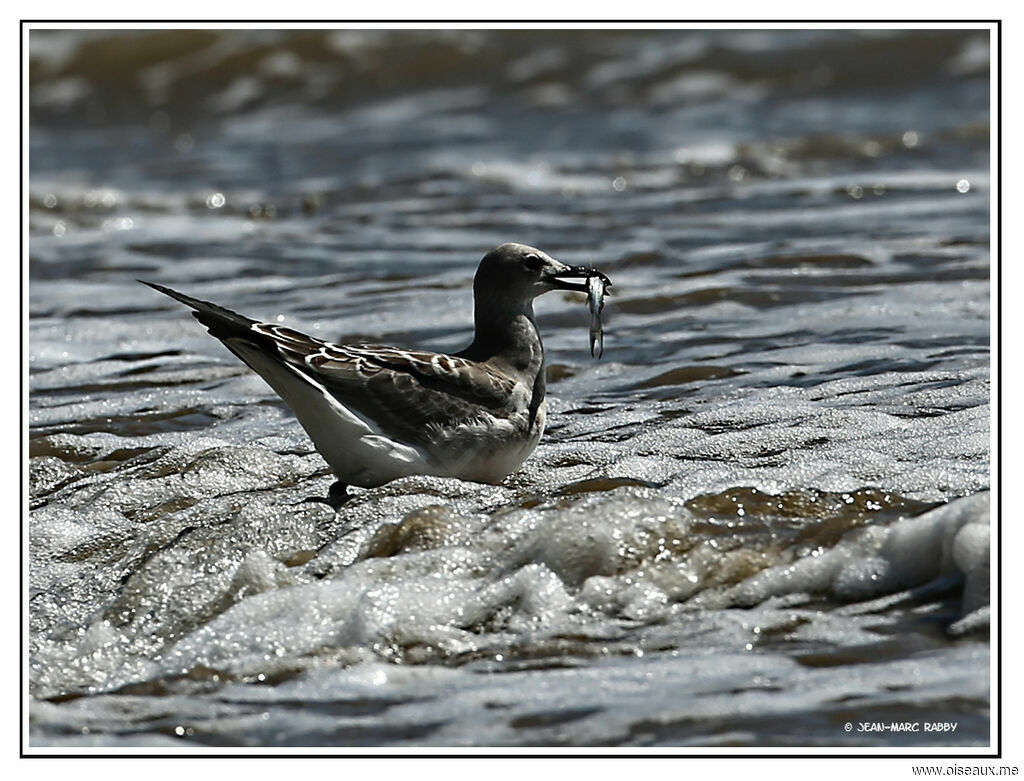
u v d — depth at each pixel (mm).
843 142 29594
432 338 16734
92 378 15578
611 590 8555
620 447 11672
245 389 14914
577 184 27766
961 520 8430
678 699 7410
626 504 9086
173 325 18047
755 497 9461
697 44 38250
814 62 36750
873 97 34688
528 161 29953
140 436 13211
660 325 16766
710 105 34969
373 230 24297
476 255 21719
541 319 17375
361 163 31172
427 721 7418
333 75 38656
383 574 8852
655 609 8438
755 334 15977
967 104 33188
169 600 8945
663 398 13656
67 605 9148
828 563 8578
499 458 10703
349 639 8383
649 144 31078
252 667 8164
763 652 7863
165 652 8484
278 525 9695
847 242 20625
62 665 8414
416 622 8383
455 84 38094
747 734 7035
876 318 16188
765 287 18172
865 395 12922
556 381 14672
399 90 38000
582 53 38250
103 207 27625
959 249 19688
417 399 10414
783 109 34094
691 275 19188
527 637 8281
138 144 35625
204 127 37219
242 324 10156
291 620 8539
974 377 13172
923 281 17953
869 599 8359
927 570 8477
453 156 31094
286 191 28594
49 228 26172
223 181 30250
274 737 7375
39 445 12836
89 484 11469
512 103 36469
